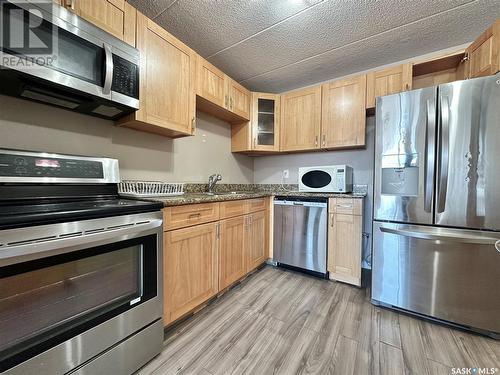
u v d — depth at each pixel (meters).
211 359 1.21
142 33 1.41
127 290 1.11
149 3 1.55
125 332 1.08
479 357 1.23
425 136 1.55
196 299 1.57
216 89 2.10
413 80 2.23
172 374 1.11
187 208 1.49
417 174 1.59
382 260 1.73
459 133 1.44
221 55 2.22
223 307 1.71
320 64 2.39
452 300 1.49
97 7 1.19
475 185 1.41
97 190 1.37
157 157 1.95
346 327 1.49
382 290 1.73
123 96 1.28
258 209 2.38
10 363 0.75
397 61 2.32
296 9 1.62
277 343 1.33
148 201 1.30
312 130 2.56
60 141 1.36
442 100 1.47
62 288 0.88
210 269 1.71
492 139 1.37
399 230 1.61
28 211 0.88
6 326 0.74
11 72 0.92
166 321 1.34
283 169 3.12
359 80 2.28
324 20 1.73
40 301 0.82
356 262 2.07
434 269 1.54
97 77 1.17
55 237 0.83
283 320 1.56
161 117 1.55
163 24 1.77
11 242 0.73
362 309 1.71
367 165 2.54
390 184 1.71
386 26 1.80
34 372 0.80
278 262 2.54
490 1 1.53
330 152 2.77
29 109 1.24
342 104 2.38
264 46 2.07
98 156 1.53
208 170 2.51
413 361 1.20
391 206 1.68
